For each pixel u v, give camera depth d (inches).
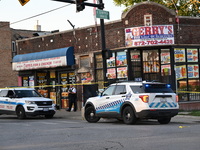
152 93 597.9
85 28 1034.7
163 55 928.9
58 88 1127.0
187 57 936.9
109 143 394.0
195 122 657.6
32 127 603.8
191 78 942.4
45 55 1096.2
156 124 630.5
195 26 950.4
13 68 1209.4
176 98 623.8
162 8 910.4
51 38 1132.5
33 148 375.6
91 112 700.0
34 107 822.5
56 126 612.4
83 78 1041.5
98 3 783.1
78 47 1052.5
